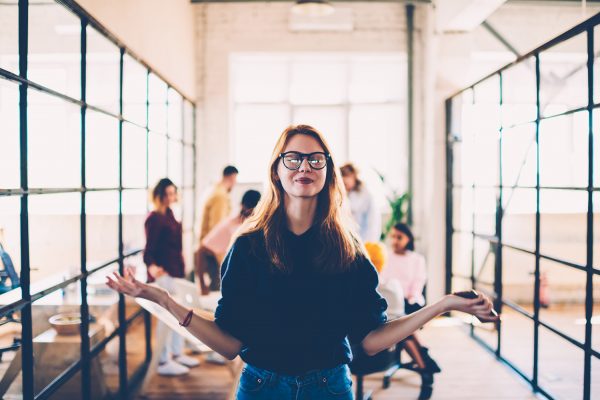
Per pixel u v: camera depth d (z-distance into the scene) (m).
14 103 2.53
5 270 2.46
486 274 5.95
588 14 5.49
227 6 6.08
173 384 3.77
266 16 6.09
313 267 1.35
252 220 1.43
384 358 3.04
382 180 6.01
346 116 6.52
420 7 6.07
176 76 5.11
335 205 1.42
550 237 6.07
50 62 4.07
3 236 2.95
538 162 3.68
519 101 6.04
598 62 4.98
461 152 5.65
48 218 4.55
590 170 2.98
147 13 3.96
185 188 5.79
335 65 6.48
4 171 2.69
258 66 6.50
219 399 3.49
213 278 4.40
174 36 5.01
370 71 6.47
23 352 2.14
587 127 3.02
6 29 2.46
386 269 3.86
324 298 1.34
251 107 6.54
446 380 3.92
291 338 1.33
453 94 5.54
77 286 3.52
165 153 4.62
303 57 6.27
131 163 4.12
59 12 3.65
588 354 2.99
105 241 4.67
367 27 6.10
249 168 6.57
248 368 1.38
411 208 6.20
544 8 5.86
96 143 4.32
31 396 2.15
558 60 6.01
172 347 4.14
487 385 3.82
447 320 5.63
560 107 5.93
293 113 6.55
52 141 4.27
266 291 1.33
